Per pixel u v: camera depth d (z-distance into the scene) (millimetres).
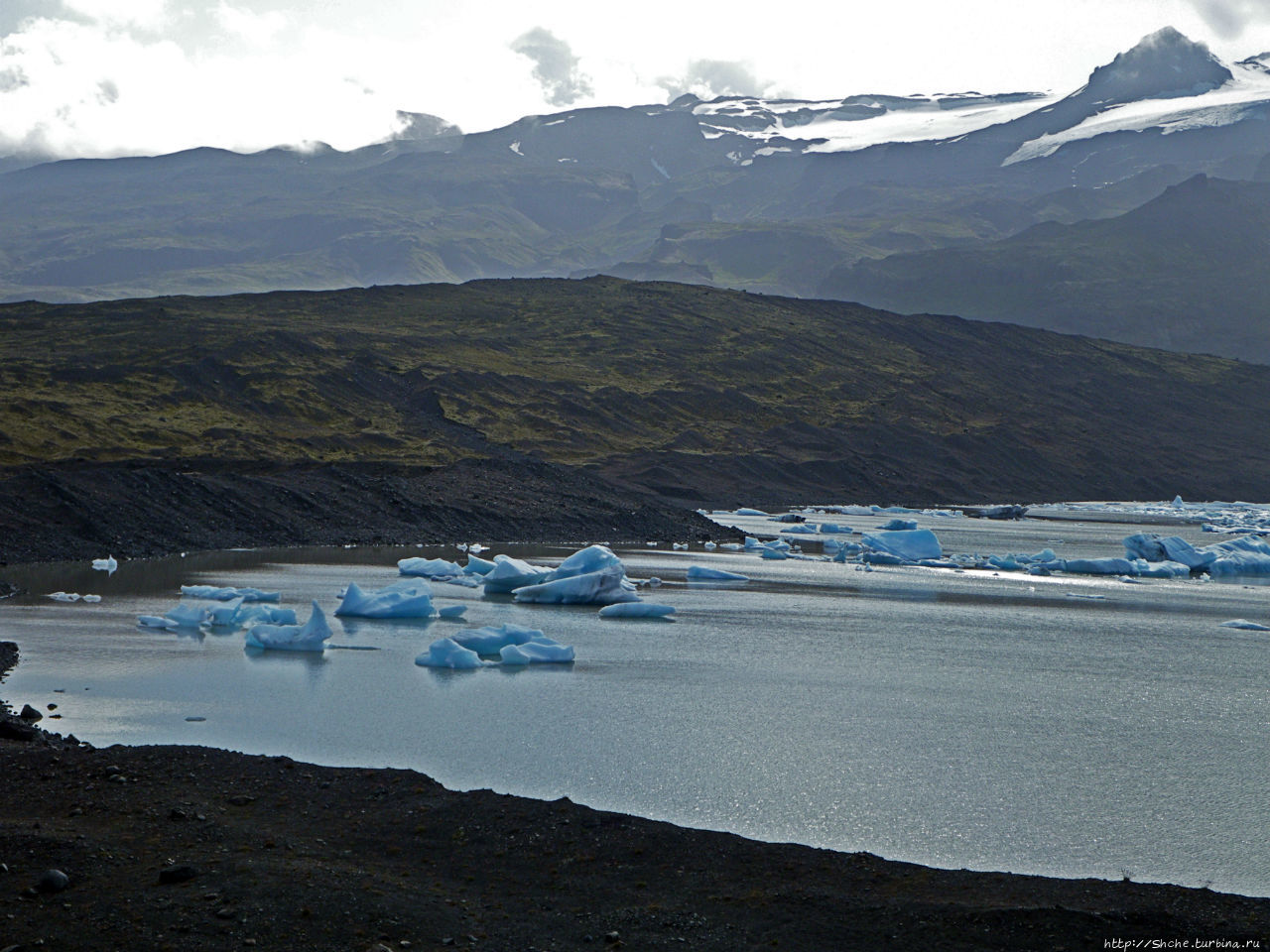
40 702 27031
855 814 20781
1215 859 19125
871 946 13992
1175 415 192250
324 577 52531
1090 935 14250
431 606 43000
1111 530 106500
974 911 14797
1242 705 31625
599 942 13914
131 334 128875
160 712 26547
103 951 12742
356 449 99125
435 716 27000
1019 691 32594
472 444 112500
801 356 182750
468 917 14344
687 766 23500
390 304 185875
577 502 83562
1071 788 22969
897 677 33938
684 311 196250
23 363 106562
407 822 17922
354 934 13484
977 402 179375
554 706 28484
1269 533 108375
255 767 20594
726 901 15312
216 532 63406
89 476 64125
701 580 57469
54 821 16797
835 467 136500
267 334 131500
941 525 106062
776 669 34500
